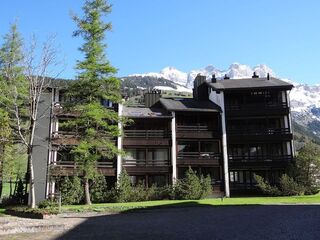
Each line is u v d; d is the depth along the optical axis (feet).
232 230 54.60
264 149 165.78
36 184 134.00
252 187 159.02
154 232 54.95
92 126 124.67
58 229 60.85
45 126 138.82
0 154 123.03
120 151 121.70
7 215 92.53
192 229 57.11
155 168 152.87
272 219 67.26
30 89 111.65
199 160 157.48
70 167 138.72
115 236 51.57
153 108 171.42
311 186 146.41
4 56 110.73
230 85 170.71
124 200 133.49
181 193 139.74
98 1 119.65
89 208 97.76
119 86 122.83
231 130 162.81
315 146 152.25
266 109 163.73
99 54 120.37
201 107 164.96
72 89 121.19
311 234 49.19
